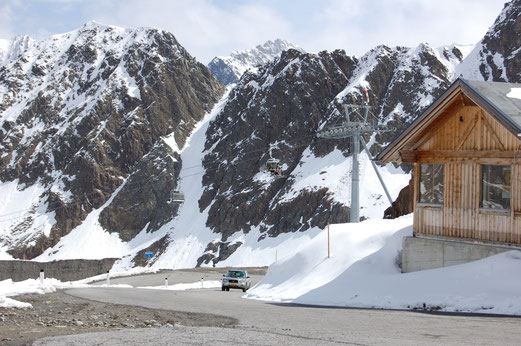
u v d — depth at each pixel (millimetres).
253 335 8477
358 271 21562
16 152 163125
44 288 25234
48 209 142250
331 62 138000
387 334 8828
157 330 9188
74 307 16172
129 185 141375
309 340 7965
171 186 138875
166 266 111375
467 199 18984
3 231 136375
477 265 17016
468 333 9055
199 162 143750
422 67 129625
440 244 19484
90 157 149125
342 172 108125
